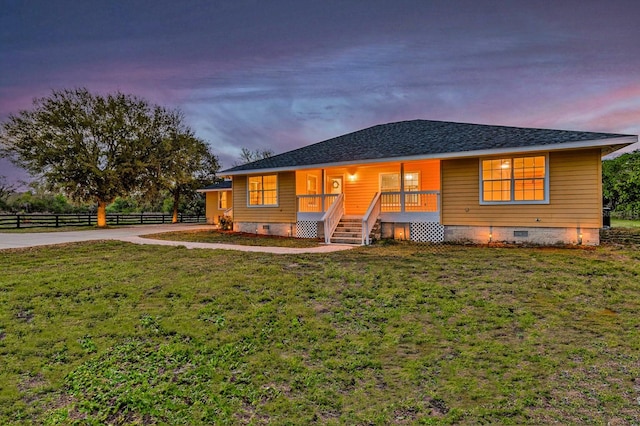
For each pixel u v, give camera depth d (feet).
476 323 16.11
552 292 19.66
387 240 41.52
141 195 80.94
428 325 16.08
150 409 10.55
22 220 81.00
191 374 12.43
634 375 11.80
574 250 30.35
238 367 12.90
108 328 15.71
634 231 46.65
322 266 26.40
